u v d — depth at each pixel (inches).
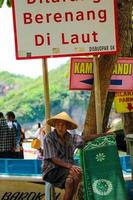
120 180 300.7
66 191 313.4
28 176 393.1
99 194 297.0
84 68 339.0
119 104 390.3
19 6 312.0
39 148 565.0
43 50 312.7
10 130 550.0
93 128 339.6
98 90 314.8
